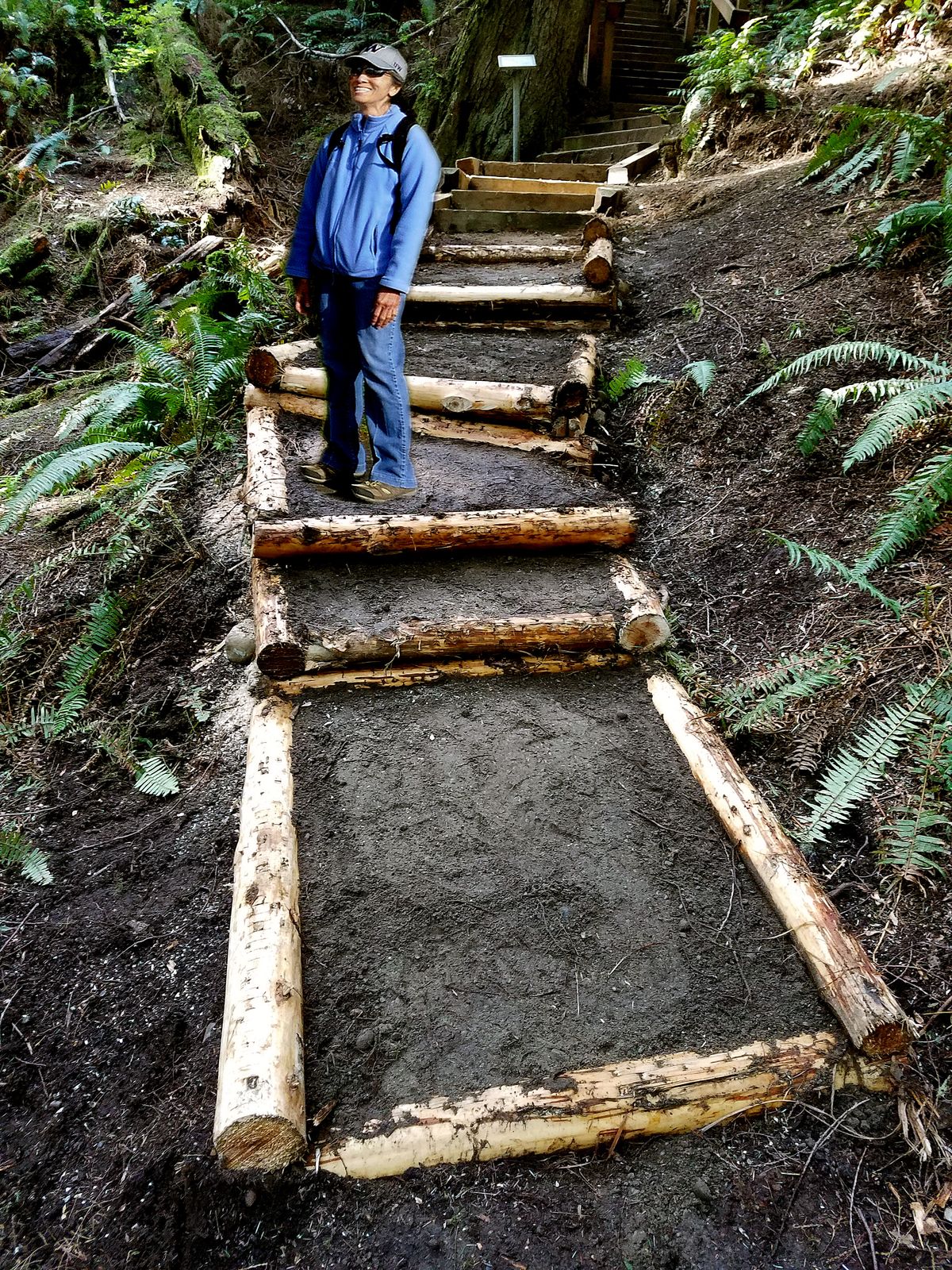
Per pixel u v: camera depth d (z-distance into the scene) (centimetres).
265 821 243
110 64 951
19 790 318
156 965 237
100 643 367
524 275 592
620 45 1139
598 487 388
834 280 432
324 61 1066
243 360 493
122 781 314
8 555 461
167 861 272
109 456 477
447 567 347
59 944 251
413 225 289
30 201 826
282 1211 171
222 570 384
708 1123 180
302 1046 189
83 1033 223
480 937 216
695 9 1134
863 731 255
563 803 253
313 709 293
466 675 304
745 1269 158
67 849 288
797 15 772
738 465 377
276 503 356
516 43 975
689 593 337
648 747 273
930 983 197
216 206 816
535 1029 194
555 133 1016
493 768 266
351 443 354
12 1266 175
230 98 943
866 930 212
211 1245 170
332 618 312
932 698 242
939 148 446
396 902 225
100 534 441
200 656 356
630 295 543
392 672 303
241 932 208
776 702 266
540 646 306
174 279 724
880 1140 176
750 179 620
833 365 376
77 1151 195
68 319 751
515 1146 175
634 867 233
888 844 223
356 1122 177
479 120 998
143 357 511
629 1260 161
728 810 242
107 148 903
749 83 680
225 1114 166
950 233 377
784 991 199
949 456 291
